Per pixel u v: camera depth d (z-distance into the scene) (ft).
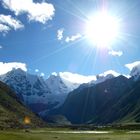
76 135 506.48
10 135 377.30
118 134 557.33
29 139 359.87
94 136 481.46
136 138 435.53
